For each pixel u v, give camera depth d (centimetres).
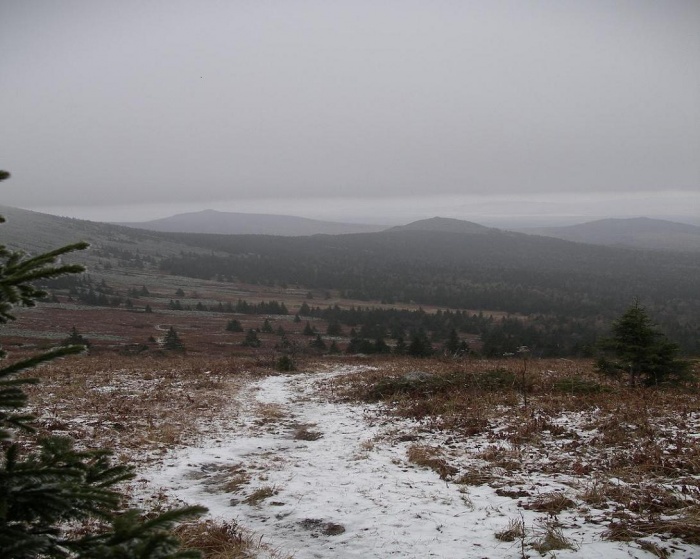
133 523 236
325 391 1655
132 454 803
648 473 633
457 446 860
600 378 1466
